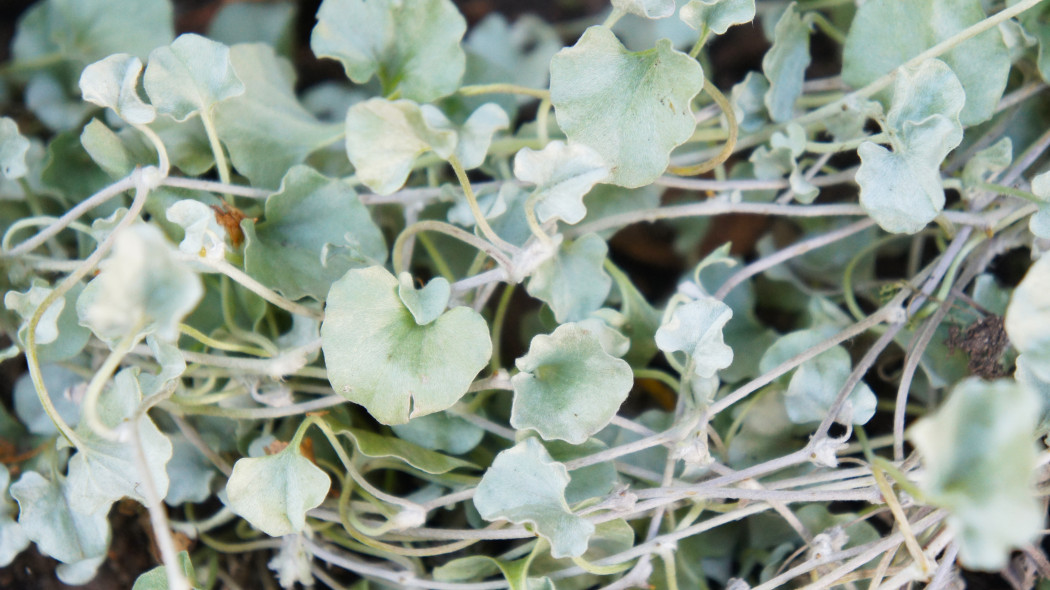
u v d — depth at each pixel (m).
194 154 0.34
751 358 0.35
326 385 0.35
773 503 0.33
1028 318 0.30
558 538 0.31
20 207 0.36
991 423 0.28
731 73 0.40
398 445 0.33
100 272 0.33
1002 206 0.34
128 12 0.36
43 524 0.33
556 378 0.32
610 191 0.35
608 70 0.32
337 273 0.33
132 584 0.35
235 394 0.34
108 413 0.32
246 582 0.36
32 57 0.37
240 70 0.35
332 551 0.34
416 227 0.33
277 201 0.33
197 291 0.28
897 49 0.34
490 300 0.38
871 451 0.34
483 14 0.41
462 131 0.33
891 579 0.31
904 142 0.32
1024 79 0.35
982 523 0.28
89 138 0.33
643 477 0.33
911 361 0.33
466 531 0.33
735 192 0.34
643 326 0.35
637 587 0.33
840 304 0.37
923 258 0.37
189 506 0.35
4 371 0.36
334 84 0.39
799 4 0.38
